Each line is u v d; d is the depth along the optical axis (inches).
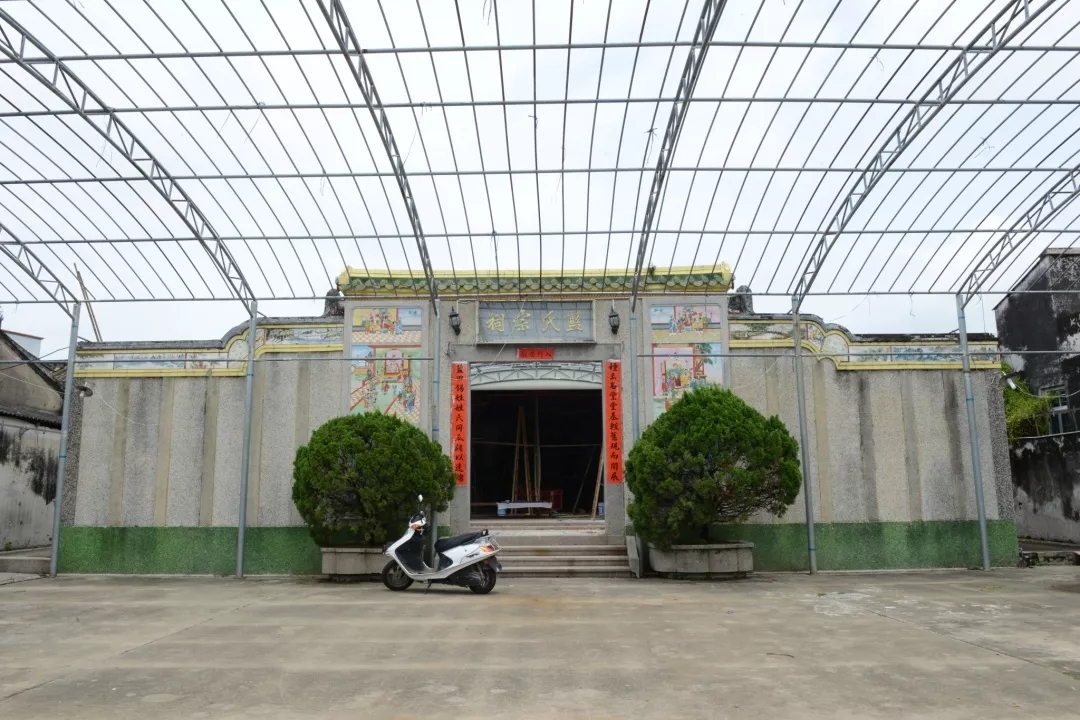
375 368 611.8
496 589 507.5
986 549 586.6
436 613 415.2
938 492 600.4
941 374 614.2
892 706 241.0
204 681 276.2
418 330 617.0
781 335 620.1
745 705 243.0
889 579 545.0
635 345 600.4
